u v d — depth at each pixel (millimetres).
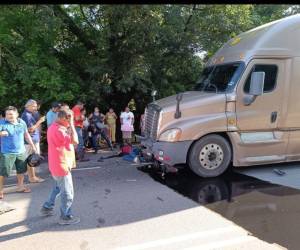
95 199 6953
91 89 13578
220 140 8352
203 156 8289
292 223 5562
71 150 5754
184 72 15117
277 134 8695
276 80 8547
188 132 8078
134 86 14203
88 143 13000
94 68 13312
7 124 7113
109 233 5379
